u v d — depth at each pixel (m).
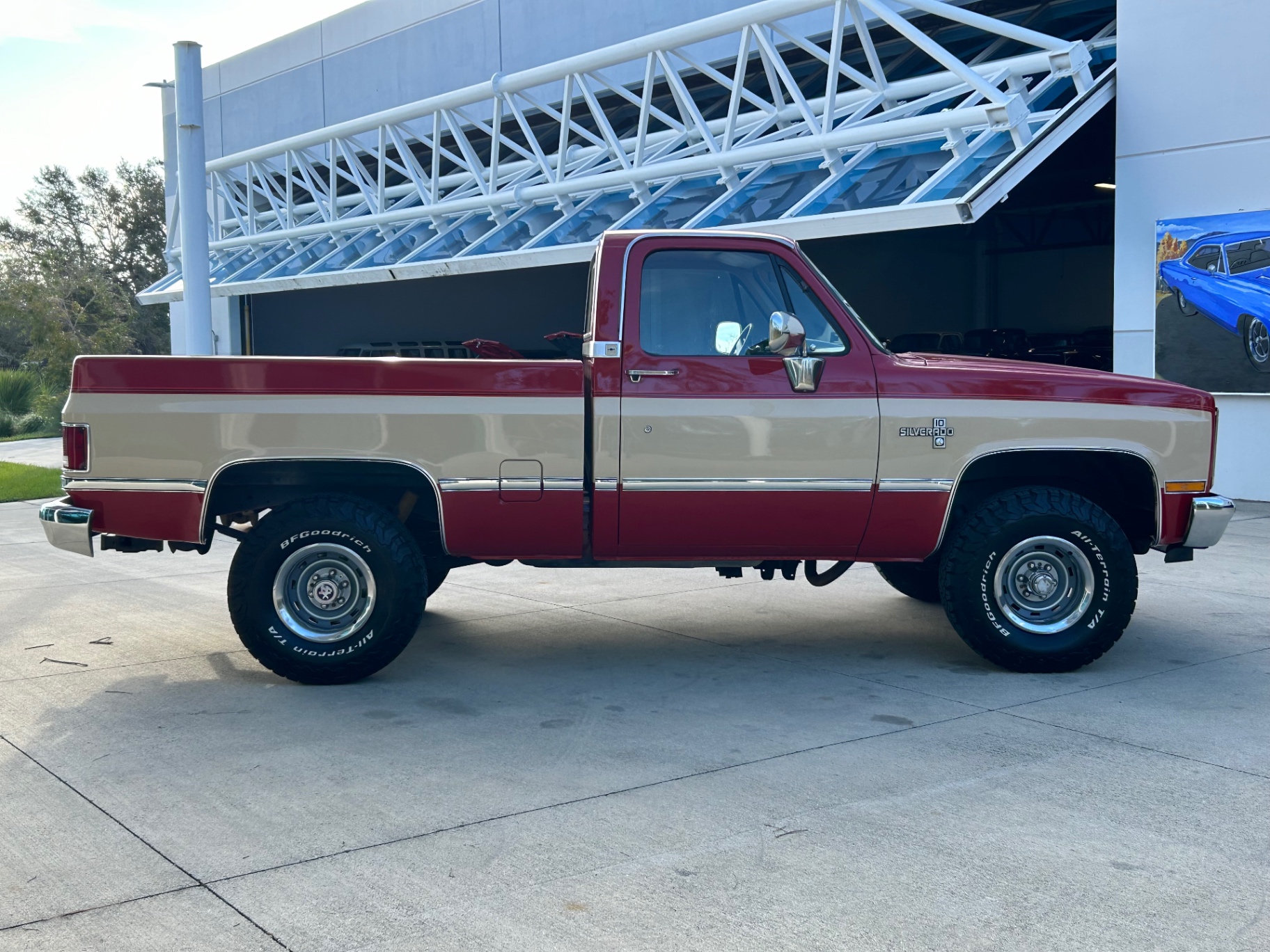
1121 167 13.01
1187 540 6.14
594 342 5.76
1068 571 5.95
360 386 5.71
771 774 4.47
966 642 6.06
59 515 5.62
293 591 5.77
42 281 51.91
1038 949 3.09
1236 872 3.56
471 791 4.30
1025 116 12.20
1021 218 32.59
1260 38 11.84
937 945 3.11
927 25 16.84
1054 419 5.94
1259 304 11.93
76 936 3.18
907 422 5.87
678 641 6.83
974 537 5.88
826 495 5.87
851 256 28.44
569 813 4.07
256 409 5.66
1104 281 31.17
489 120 23.03
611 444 5.76
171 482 5.68
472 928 3.22
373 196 21.17
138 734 5.02
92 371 5.68
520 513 5.80
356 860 3.68
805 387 5.74
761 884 3.49
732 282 5.88
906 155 13.36
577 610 7.79
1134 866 3.61
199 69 13.91
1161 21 12.52
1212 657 6.31
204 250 14.12
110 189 65.06
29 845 3.81
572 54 21.38
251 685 5.85
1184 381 12.61
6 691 5.74
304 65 26.83
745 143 15.34
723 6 18.91
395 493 6.12
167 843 3.83
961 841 3.81
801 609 7.79
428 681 5.93
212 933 3.19
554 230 16.39
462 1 23.12
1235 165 12.12
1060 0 15.56
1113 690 5.67
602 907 3.34
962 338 23.28
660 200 15.76
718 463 5.80
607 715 5.30
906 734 4.96
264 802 4.20
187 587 8.69
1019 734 4.95
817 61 18.12
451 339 27.45
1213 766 4.53
